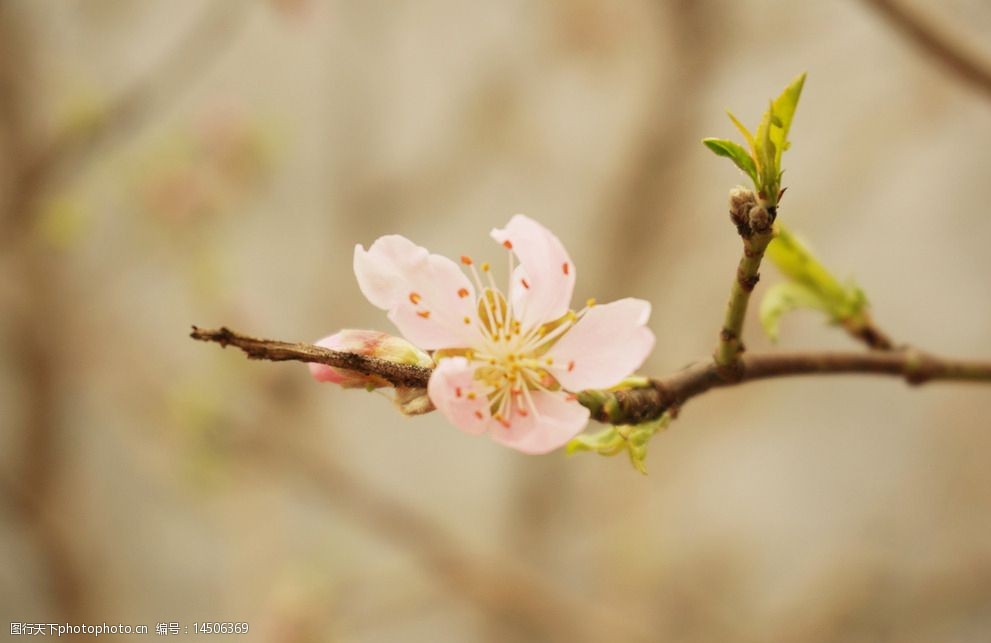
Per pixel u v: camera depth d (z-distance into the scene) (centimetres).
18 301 496
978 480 721
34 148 454
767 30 568
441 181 618
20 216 459
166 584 690
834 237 734
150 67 498
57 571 523
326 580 491
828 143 607
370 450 769
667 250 611
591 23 604
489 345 143
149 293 593
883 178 688
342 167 598
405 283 145
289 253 621
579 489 648
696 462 705
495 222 684
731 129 611
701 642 580
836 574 638
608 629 495
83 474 596
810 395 841
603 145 640
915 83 567
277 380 503
